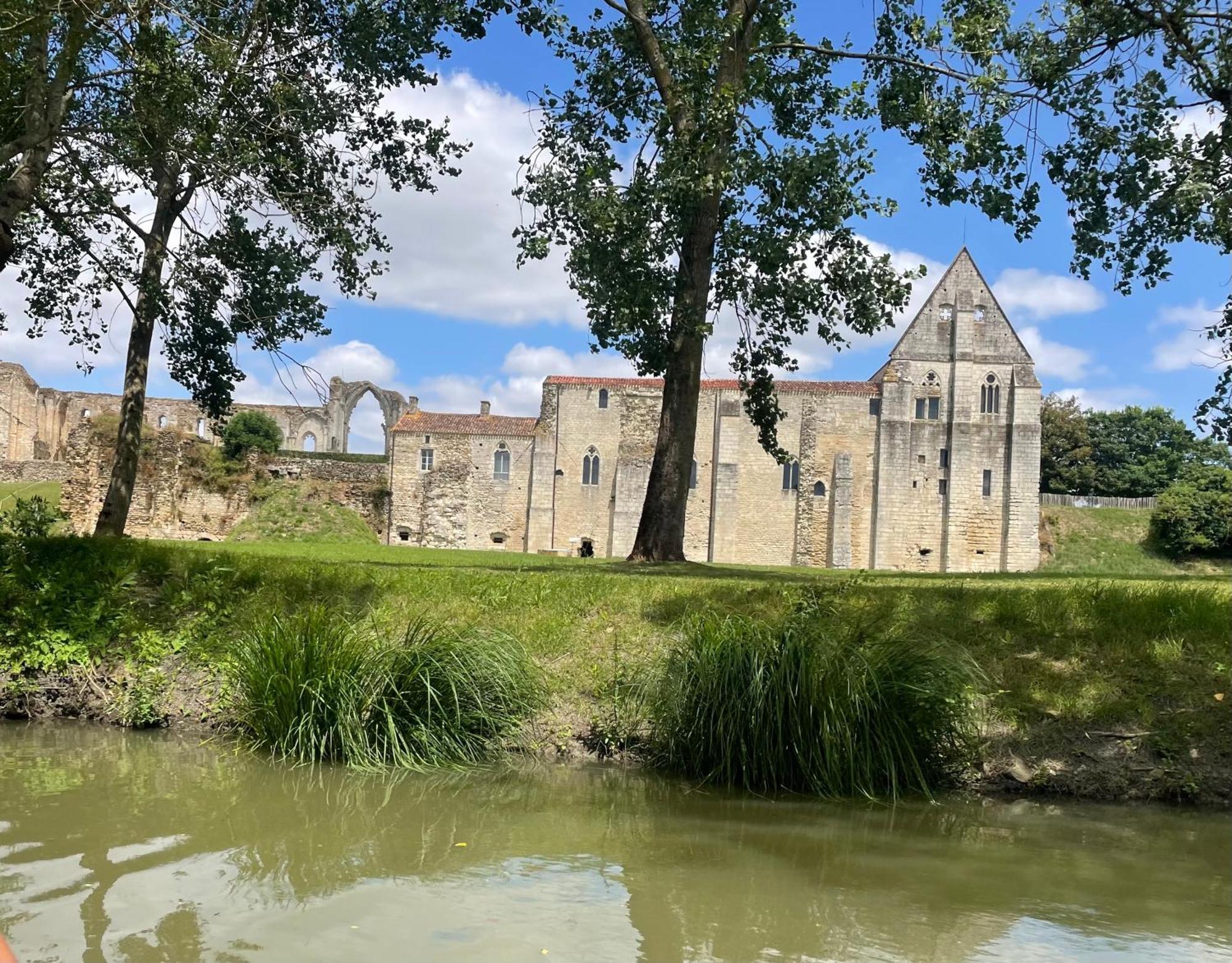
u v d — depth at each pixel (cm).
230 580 1147
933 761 792
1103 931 486
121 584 1110
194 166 1548
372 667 871
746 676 805
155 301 1805
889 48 1859
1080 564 5406
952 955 451
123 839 590
